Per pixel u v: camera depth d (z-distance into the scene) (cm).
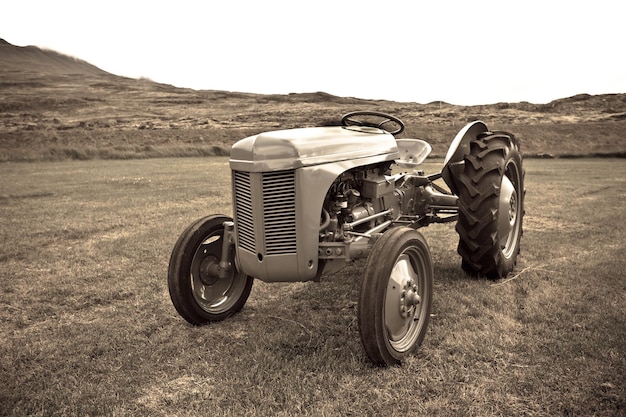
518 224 495
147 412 261
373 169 388
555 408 254
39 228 707
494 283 447
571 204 863
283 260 321
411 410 256
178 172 1580
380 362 298
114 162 2139
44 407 267
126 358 318
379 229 370
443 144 2983
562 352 309
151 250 580
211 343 342
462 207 426
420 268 332
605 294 409
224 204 902
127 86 12169
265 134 327
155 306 412
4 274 499
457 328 352
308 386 278
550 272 472
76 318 392
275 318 385
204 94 10244
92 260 547
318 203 319
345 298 425
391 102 8550
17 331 368
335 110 6900
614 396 260
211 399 271
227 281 396
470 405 259
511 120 4741
